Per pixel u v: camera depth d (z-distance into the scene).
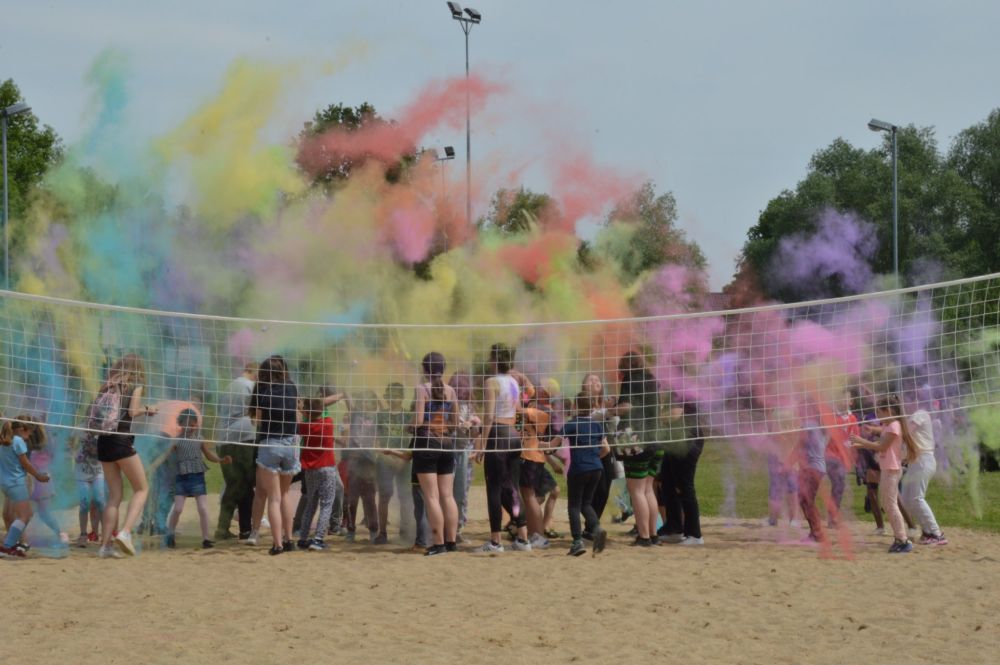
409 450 10.79
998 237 54.44
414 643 6.88
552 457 11.59
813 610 7.86
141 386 10.45
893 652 6.63
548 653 6.64
